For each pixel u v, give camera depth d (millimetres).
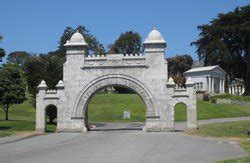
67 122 44719
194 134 39219
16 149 27375
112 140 33500
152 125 43812
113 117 71812
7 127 48875
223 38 102188
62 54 127562
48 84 55312
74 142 32531
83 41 45281
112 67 44688
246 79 102812
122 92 113375
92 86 44812
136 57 44375
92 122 66250
